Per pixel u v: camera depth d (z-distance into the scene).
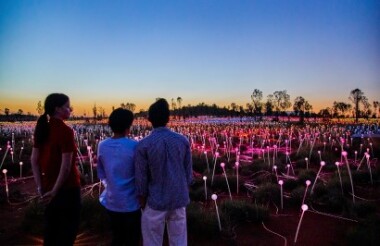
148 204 4.33
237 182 9.11
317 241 5.82
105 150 4.53
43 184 4.64
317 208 7.55
